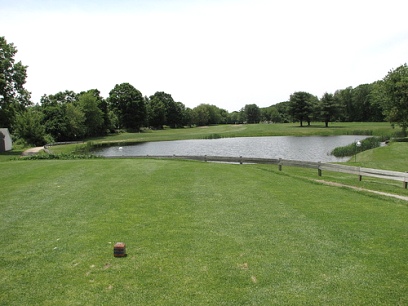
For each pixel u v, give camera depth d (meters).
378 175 14.66
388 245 7.00
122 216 8.98
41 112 77.62
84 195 11.35
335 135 74.44
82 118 80.44
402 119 46.84
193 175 15.70
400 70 48.22
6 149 51.47
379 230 7.94
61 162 21.06
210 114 151.50
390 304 4.85
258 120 156.88
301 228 8.07
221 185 13.32
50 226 8.19
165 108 126.31
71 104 79.31
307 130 86.81
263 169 18.92
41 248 6.87
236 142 63.19
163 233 7.70
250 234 7.64
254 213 9.34
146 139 76.19
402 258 6.35
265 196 11.46
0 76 40.12
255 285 5.39
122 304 4.90
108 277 5.68
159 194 11.58
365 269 5.91
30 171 16.59
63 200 10.67
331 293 5.16
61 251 6.73
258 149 48.34
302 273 5.78
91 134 89.44
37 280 5.59
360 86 127.88
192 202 10.51
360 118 122.06
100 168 17.80
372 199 11.32
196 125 143.38
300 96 102.69
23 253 6.64
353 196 11.76
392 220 8.80
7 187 12.68
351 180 16.23
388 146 36.25
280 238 7.39
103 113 91.25
